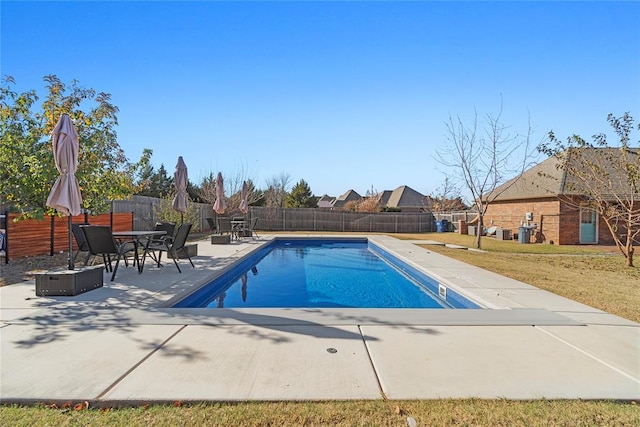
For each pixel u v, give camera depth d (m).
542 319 4.36
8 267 7.96
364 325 4.05
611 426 2.25
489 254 12.09
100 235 6.31
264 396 2.50
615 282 7.19
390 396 2.54
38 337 3.55
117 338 3.55
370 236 18.77
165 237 8.17
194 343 3.44
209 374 2.80
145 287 5.90
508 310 4.75
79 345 3.35
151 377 2.74
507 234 18.84
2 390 2.53
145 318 4.20
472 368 2.99
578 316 4.54
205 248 12.13
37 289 5.17
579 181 13.30
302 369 2.91
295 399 2.47
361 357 3.17
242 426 2.19
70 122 5.46
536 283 6.90
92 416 2.27
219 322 4.08
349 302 6.69
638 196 11.02
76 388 2.56
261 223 26.03
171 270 7.63
